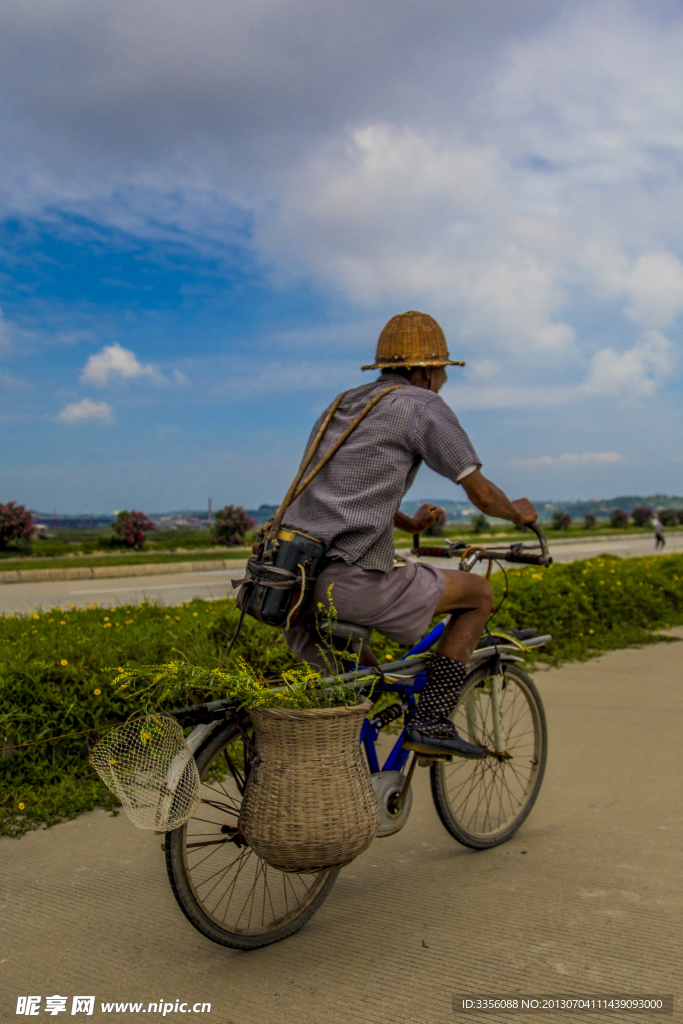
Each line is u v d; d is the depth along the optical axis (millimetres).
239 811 2297
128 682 2416
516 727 3441
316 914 2584
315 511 2457
